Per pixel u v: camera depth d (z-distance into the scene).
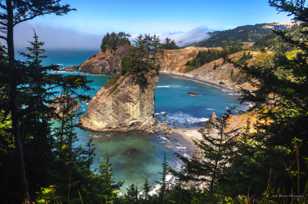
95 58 189.50
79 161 25.48
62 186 18.95
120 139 69.50
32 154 22.11
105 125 75.75
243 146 15.96
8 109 18.08
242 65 12.09
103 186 22.48
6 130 20.92
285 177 8.28
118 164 53.50
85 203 17.52
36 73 17.56
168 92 134.12
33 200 20.02
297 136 10.56
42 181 21.83
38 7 16.75
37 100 19.33
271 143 11.19
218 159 23.09
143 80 78.69
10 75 16.73
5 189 20.30
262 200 3.79
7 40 16.97
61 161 22.23
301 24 10.95
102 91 77.81
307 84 10.59
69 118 26.34
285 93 10.70
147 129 77.81
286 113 12.07
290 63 10.99
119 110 76.25
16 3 16.27
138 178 47.50
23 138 21.89
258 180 10.24
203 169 23.94
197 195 14.14
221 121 24.33
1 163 19.69
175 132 74.75
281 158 9.98
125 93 76.00
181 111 97.62
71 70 196.62
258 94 11.59
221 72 175.62
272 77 11.12
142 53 82.19
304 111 10.63
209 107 104.00
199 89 144.75
